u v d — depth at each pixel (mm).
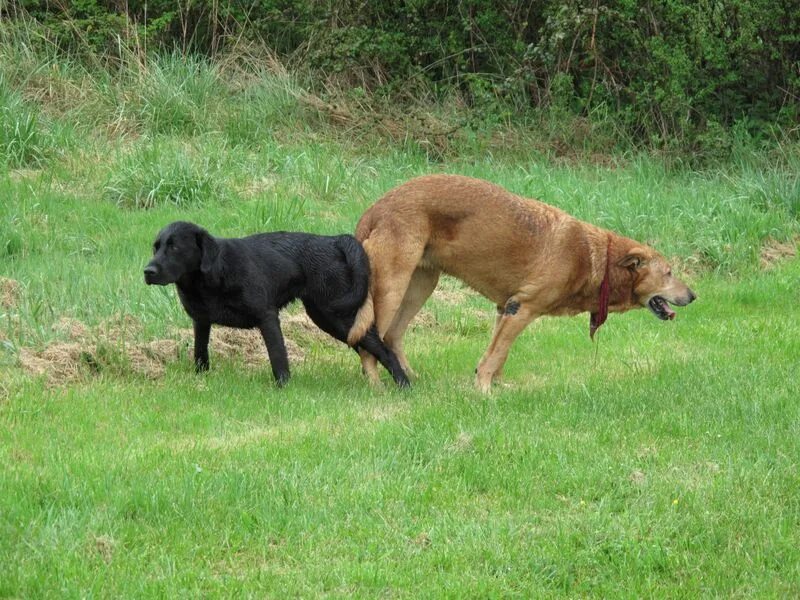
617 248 11953
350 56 24406
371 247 11469
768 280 16969
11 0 24234
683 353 13359
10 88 20625
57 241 15672
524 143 23594
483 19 25609
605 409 10695
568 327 14938
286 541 7480
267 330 11219
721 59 24141
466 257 11594
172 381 11102
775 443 9719
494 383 12094
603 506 8273
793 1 24484
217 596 6668
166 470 8453
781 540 7727
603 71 25875
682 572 7312
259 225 16812
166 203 17828
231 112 22156
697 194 20719
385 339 12250
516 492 8539
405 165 21438
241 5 25828
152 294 13297
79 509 7707
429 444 9414
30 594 6555
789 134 24250
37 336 11352
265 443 9273
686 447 9672
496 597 6832
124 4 24922
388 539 7570
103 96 21500
